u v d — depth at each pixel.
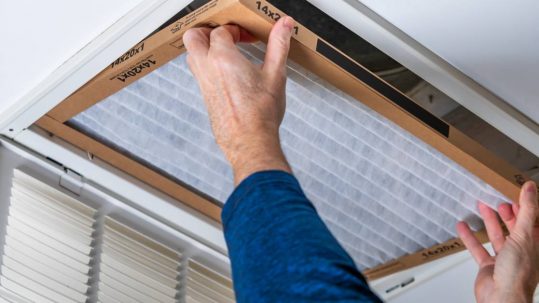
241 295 0.99
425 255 1.84
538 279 1.55
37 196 1.72
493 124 1.56
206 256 1.88
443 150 1.51
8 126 1.69
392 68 1.51
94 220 1.76
